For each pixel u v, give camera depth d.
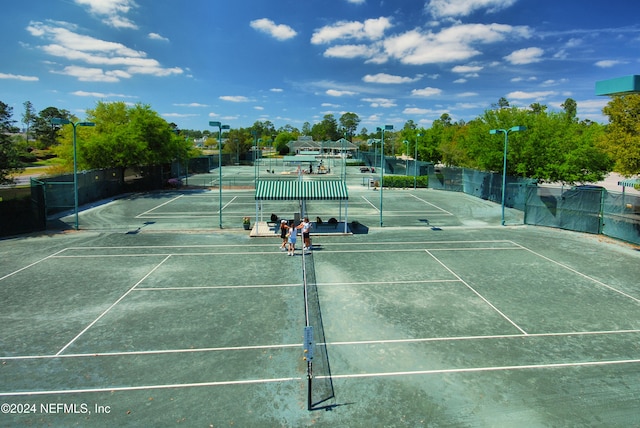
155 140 46.66
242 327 13.42
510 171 37.88
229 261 20.80
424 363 11.32
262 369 10.99
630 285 17.42
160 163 49.16
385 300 15.74
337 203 39.94
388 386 10.26
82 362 11.25
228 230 27.80
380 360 11.46
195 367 11.05
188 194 45.25
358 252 22.59
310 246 23.05
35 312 14.47
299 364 11.24
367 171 70.94
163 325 13.53
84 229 27.81
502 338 12.75
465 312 14.66
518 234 26.94
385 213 34.47
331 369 11.01
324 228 27.92
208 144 145.75
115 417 9.01
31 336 12.71
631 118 23.62
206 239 25.34
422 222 30.81
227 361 11.37
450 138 71.69
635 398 9.80
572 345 12.34
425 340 12.60
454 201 40.84
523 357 11.65
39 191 27.02
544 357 11.66
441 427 8.81
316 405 9.48
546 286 17.30
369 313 14.55
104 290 16.64
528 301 15.68
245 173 70.50
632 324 13.75
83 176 37.22
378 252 22.59
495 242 24.81
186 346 12.17
